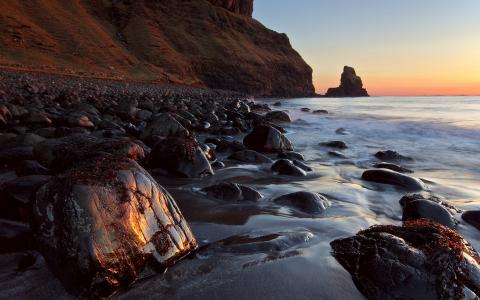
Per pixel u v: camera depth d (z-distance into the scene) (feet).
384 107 130.93
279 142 31.91
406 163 29.60
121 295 8.75
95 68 211.82
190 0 362.12
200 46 320.29
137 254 9.27
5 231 10.75
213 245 11.30
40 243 9.29
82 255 8.45
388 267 9.53
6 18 188.85
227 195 16.80
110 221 9.09
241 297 8.80
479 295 8.86
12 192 12.81
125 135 31.17
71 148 19.30
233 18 390.21
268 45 403.13
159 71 257.75
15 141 23.58
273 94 359.46
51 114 39.96
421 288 8.94
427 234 10.94
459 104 164.14
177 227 10.77
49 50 200.64
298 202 15.99
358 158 31.01
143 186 10.43
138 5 317.42
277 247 11.39
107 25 290.56
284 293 9.04
